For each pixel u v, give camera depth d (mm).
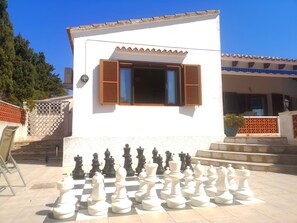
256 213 3918
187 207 4211
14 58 19578
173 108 9609
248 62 12602
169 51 9531
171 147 9320
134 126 9180
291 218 3709
